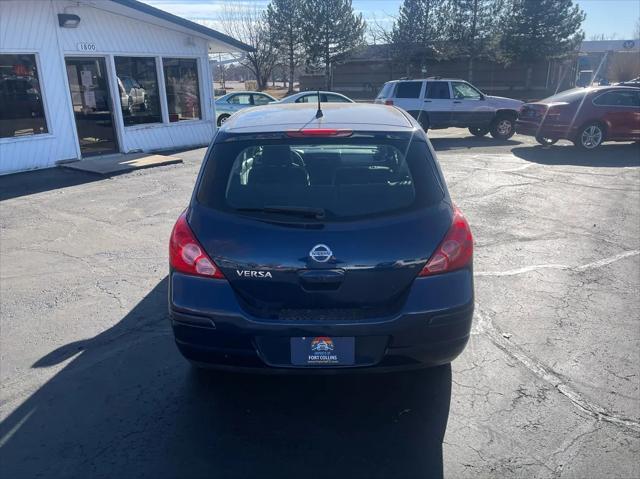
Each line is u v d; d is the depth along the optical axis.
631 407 3.31
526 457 2.88
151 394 3.48
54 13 11.62
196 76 15.49
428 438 3.04
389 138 3.17
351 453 2.93
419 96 17.14
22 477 2.75
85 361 3.90
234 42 15.55
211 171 3.13
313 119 3.44
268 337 2.89
